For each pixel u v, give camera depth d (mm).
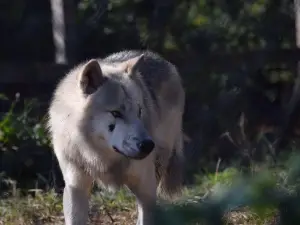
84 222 7133
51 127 7270
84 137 6617
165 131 8148
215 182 10242
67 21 13320
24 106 12344
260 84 15242
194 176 11461
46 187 10469
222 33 15969
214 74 14195
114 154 6719
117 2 15617
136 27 15617
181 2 16125
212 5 17203
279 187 3014
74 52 13398
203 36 15758
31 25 16938
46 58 16969
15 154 10961
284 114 14531
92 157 6723
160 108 7816
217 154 13234
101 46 15312
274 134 14109
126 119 6332
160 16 15680
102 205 9398
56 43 13500
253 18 15953
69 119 6699
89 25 15188
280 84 15688
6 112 12414
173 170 8727
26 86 12961
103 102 6430
